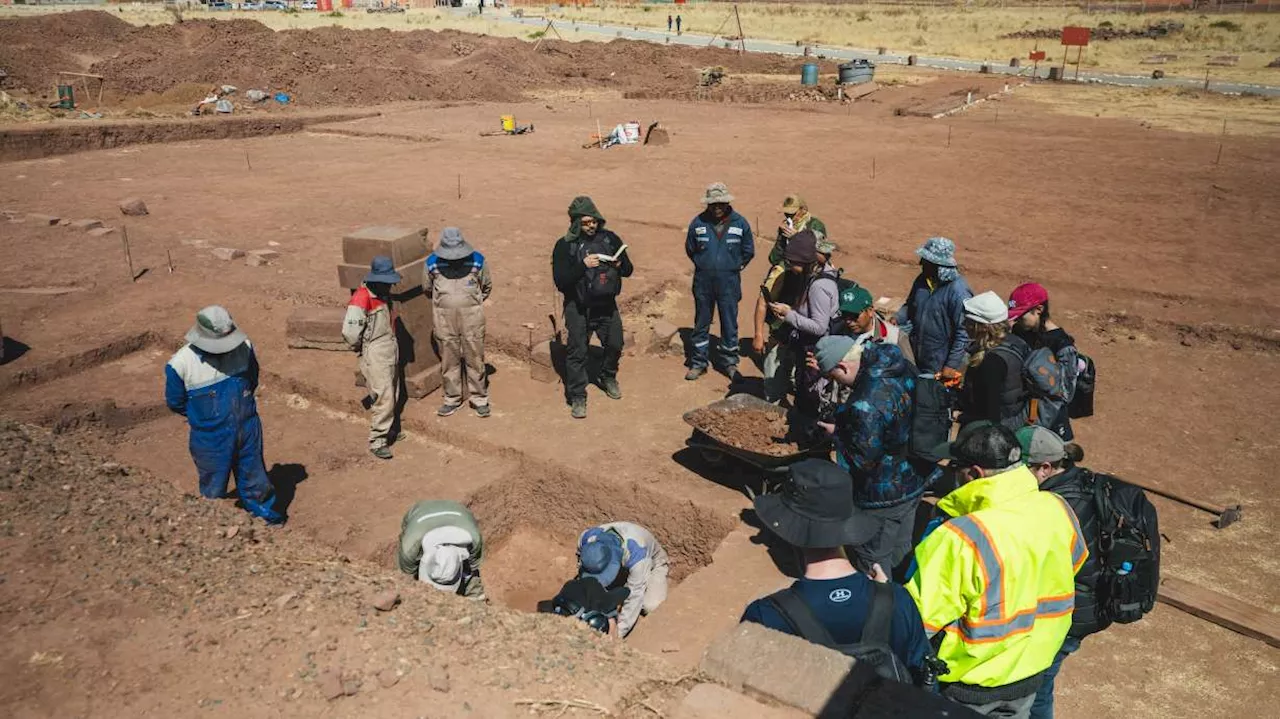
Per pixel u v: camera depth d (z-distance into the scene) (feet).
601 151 80.43
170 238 48.44
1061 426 20.88
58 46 132.05
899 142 85.35
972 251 47.78
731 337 30.53
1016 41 201.77
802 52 190.29
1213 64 160.15
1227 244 48.67
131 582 14.73
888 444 16.53
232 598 14.52
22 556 15.10
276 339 34.24
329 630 13.69
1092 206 57.93
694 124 99.45
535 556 25.18
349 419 29.19
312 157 78.69
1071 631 13.80
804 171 70.74
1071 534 12.39
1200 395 31.65
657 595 19.86
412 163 75.05
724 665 11.28
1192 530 23.56
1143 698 17.83
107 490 17.83
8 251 44.93
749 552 20.77
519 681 12.59
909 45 201.67
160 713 11.76
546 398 29.96
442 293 26.91
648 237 51.16
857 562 18.43
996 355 19.99
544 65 150.10
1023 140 85.61
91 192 61.52
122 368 32.65
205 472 21.91
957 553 11.73
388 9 280.51
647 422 28.17
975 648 11.89
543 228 52.29
